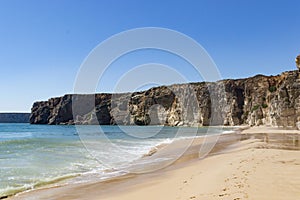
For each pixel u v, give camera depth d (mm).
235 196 7129
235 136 37562
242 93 95812
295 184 8094
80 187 11242
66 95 117000
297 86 52844
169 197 8289
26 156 19953
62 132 66188
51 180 12570
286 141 26250
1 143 30422
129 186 11016
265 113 79625
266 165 11039
